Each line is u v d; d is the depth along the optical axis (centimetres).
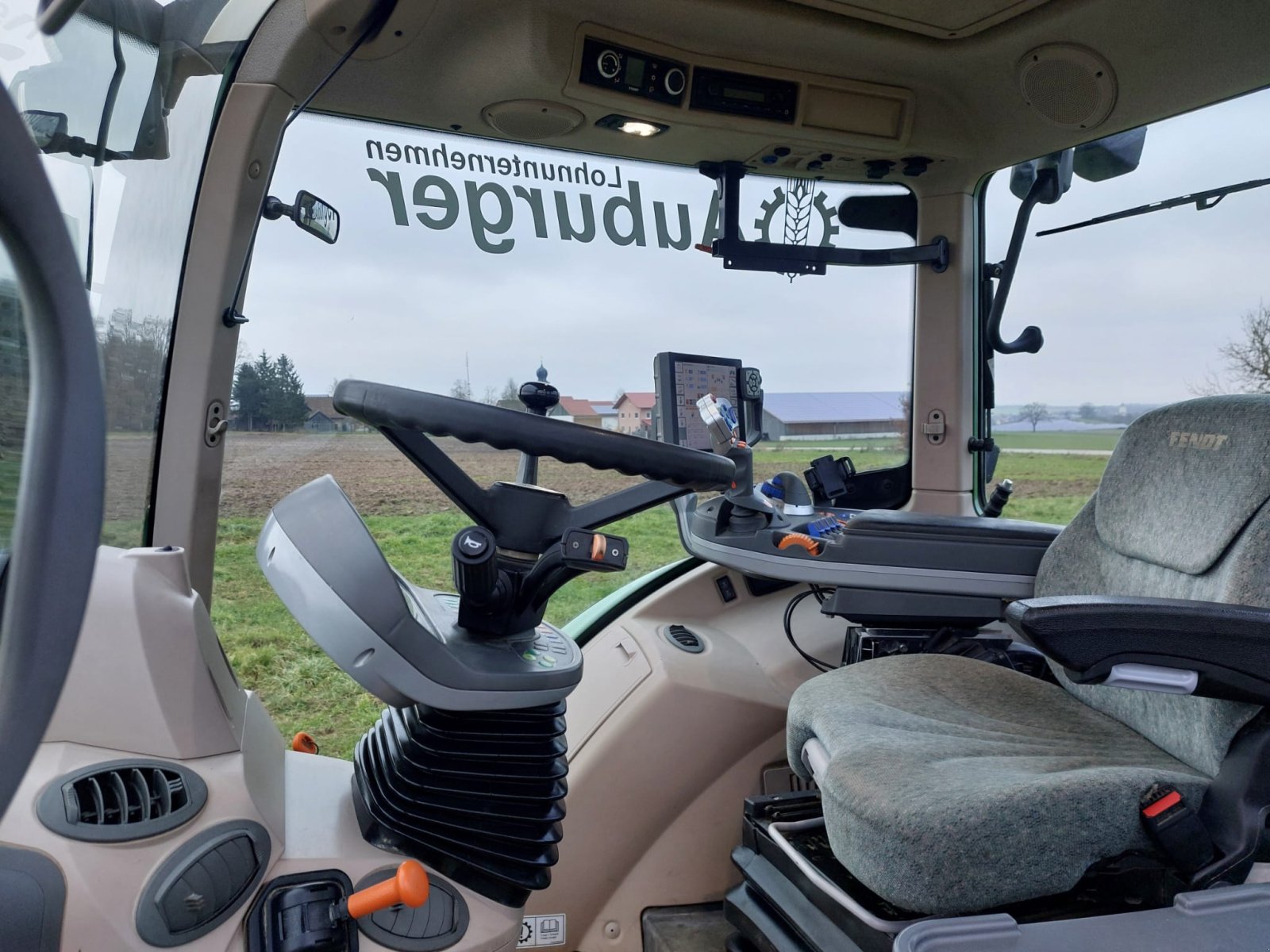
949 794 113
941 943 98
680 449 79
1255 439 136
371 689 78
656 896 183
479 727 86
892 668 170
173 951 68
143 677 75
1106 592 161
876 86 207
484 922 84
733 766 192
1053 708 160
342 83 175
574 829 180
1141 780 115
